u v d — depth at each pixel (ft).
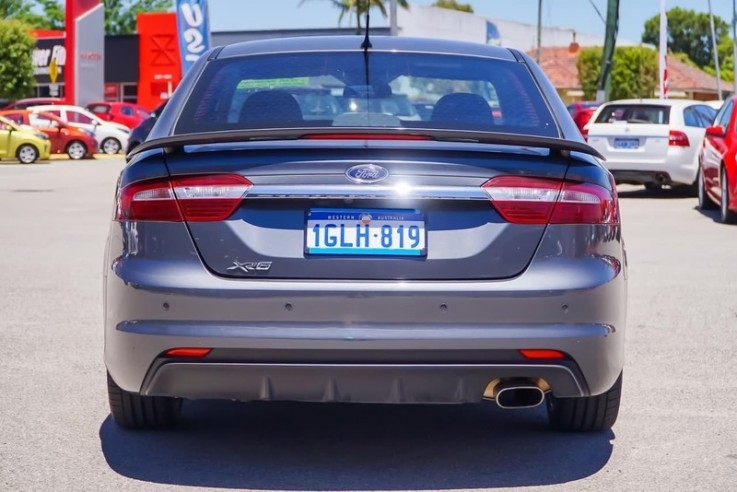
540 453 15.55
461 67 16.80
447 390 13.52
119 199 14.10
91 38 157.17
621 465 15.02
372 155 13.52
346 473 14.55
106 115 149.89
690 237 43.39
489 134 13.32
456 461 15.15
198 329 13.37
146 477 14.32
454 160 13.57
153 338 13.48
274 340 13.21
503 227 13.56
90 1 156.87
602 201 13.97
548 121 15.70
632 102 64.85
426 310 13.32
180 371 13.55
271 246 13.46
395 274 13.37
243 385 13.52
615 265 14.05
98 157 124.47
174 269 13.56
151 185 13.80
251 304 13.33
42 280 31.09
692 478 14.47
